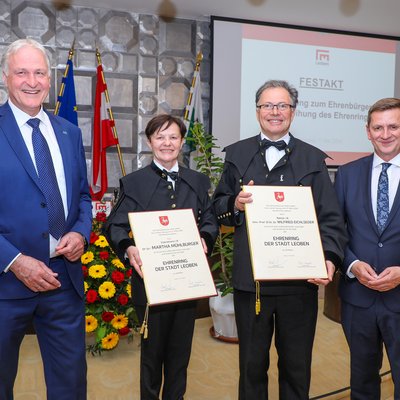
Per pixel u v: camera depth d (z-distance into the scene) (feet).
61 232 5.47
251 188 6.01
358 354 6.32
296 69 15.15
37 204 5.25
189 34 14.48
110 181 14.10
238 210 6.16
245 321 6.17
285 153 6.22
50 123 5.76
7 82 5.32
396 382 6.13
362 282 6.04
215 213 6.57
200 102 14.20
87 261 9.77
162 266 5.95
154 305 6.04
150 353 6.28
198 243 6.20
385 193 6.22
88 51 13.62
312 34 15.25
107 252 10.09
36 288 5.17
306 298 6.07
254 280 5.78
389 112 6.00
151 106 14.28
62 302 5.58
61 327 5.59
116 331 9.94
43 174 5.33
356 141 15.98
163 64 14.30
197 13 14.14
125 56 13.98
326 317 12.85
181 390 6.49
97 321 9.83
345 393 8.20
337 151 15.80
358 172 6.50
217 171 11.27
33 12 13.12
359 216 6.27
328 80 15.53
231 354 10.16
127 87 14.06
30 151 5.36
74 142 5.91
